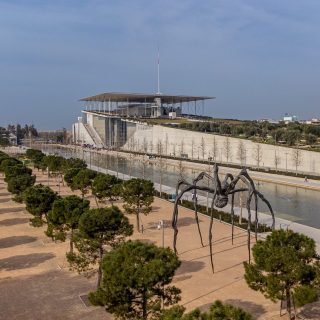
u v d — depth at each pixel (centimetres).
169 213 6209
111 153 19388
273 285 2528
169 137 17450
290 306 2738
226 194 3697
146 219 5803
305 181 9525
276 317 2792
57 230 4172
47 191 4806
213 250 4309
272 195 8300
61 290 3353
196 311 1700
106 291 2236
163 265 2238
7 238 4912
